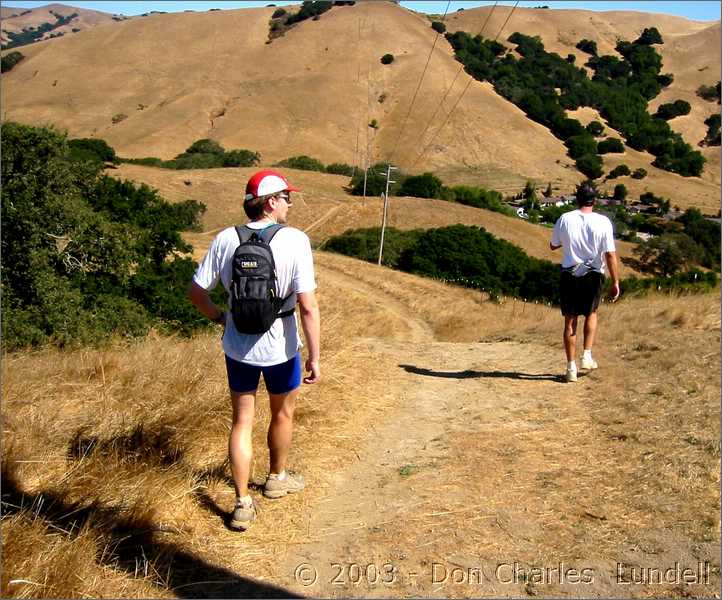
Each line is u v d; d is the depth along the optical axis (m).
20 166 14.80
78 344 12.96
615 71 153.88
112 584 2.85
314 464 4.32
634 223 87.94
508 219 69.75
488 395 6.05
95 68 139.12
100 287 15.88
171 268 18.88
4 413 4.53
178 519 3.47
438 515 3.64
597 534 3.42
